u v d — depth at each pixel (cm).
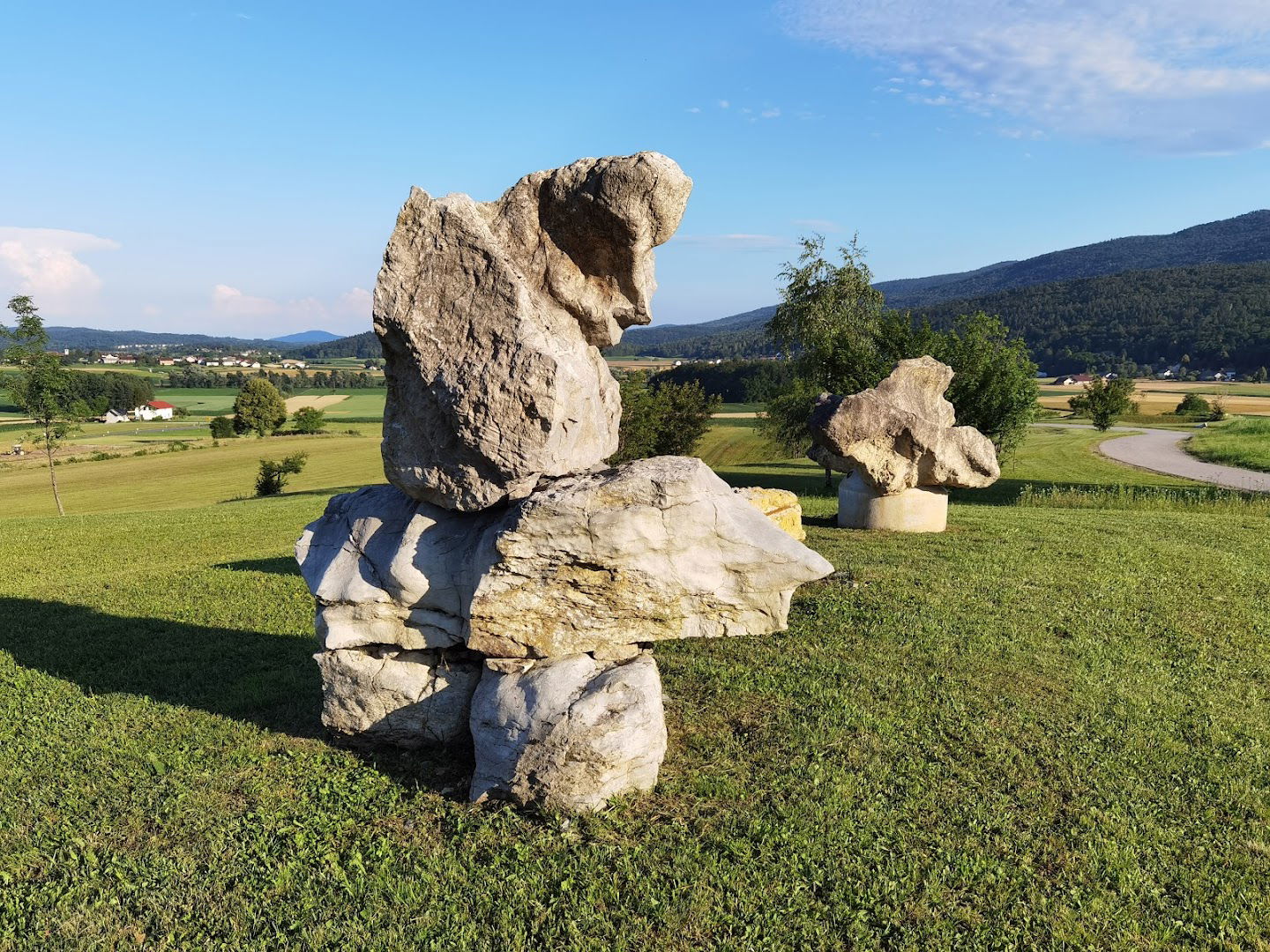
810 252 3481
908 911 462
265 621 1080
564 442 579
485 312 561
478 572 576
